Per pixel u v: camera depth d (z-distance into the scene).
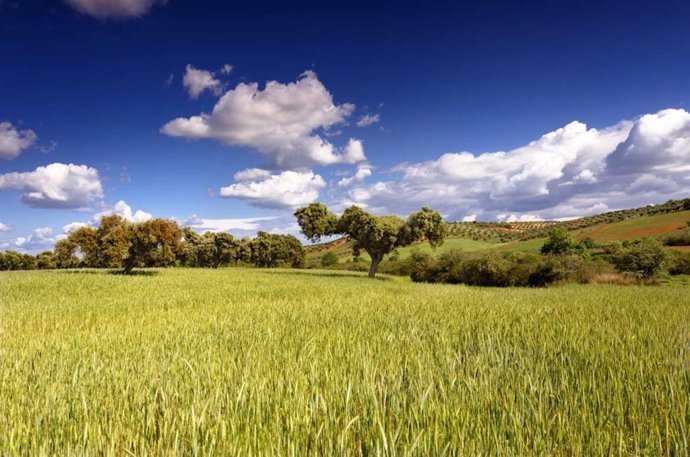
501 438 3.42
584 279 36.28
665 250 36.62
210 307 15.43
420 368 5.38
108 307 15.60
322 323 10.27
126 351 7.05
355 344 7.39
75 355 6.86
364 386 4.62
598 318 10.80
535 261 40.56
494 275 41.19
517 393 4.49
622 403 4.22
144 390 4.70
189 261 87.12
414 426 3.72
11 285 22.58
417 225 42.53
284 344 7.53
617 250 61.72
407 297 19.50
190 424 3.72
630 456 3.33
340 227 44.81
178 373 5.50
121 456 3.41
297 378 5.00
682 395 4.41
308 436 3.57
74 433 3.70
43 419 3.97
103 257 38.59
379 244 43.94
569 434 3.52
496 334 7.89
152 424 3.84
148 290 22.27
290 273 48.91
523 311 12.69
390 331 8.98
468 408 4.00
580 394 4.51
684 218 82.19
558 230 60.66
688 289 24.59
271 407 4.24
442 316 11.42
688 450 3.39
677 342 7.34
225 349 7.12
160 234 40.31
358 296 20.39
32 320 12.62
